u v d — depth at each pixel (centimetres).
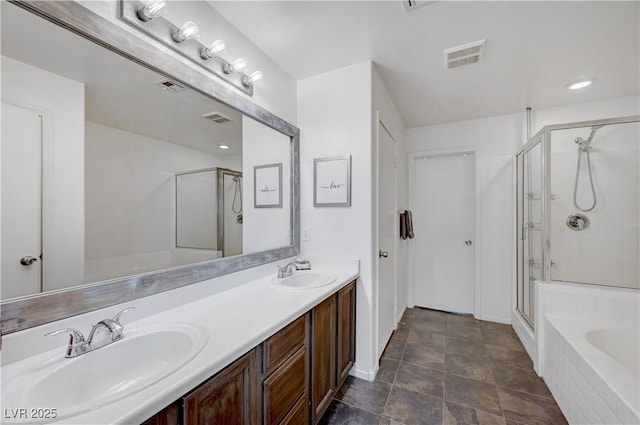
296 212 224
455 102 279
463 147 332
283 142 214
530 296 253
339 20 161
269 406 113
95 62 103
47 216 92
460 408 175
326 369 162
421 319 325
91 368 89
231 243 170
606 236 225
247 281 173
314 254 224
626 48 186
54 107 93
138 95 118
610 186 226
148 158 124
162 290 124
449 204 352
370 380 203
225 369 92
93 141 104
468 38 178
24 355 83
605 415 127
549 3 148
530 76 226
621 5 147
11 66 83
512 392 190
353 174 210
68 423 60
